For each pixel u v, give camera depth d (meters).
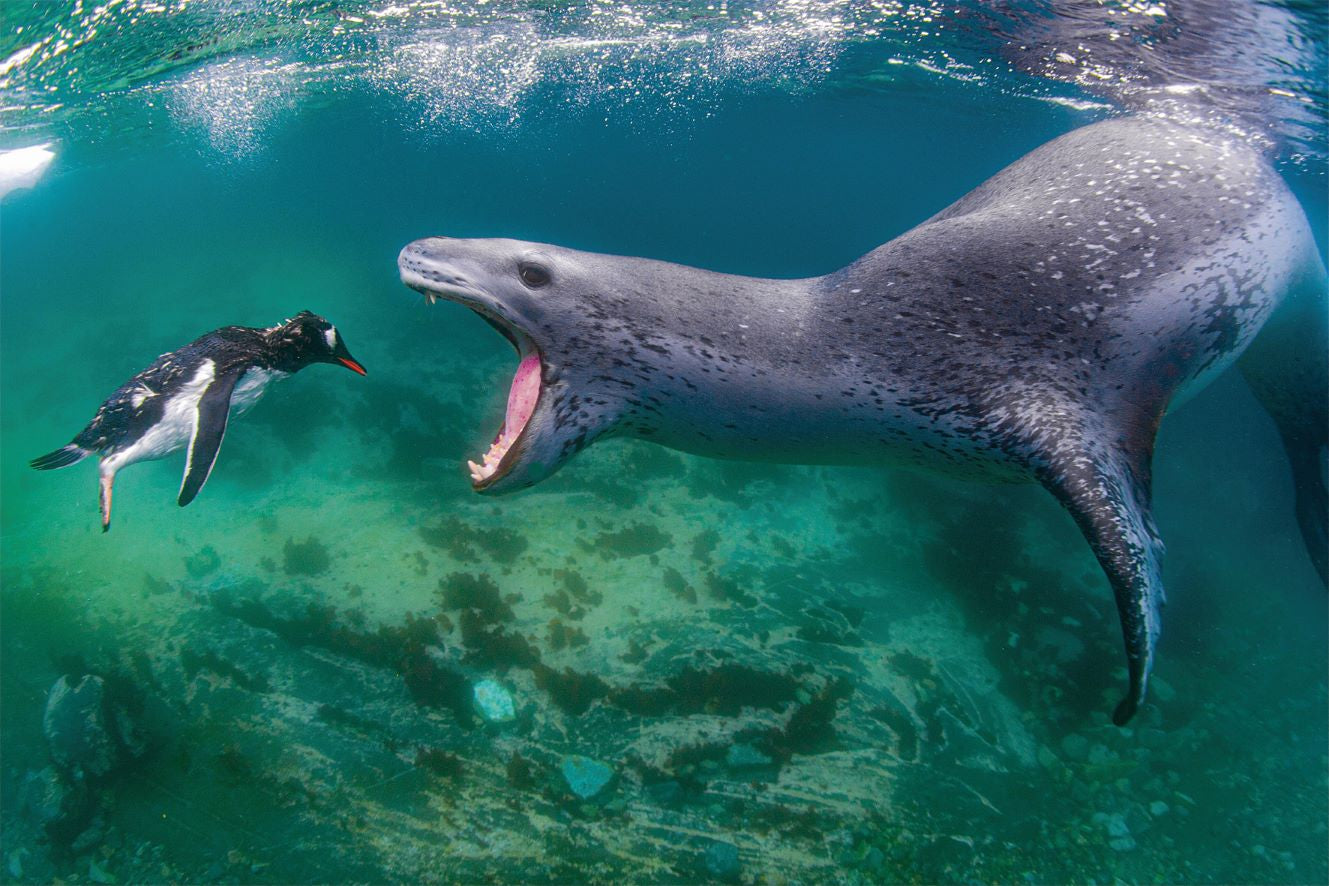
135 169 29.50
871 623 7.57
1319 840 5.34
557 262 2.82
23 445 13.14
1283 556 9.86
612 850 5.18
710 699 6.32
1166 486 11.92
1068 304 2.76
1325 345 4.02
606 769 5.66
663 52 14.77
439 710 6.28
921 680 6.81
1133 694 2.14
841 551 8.84
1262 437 13.77
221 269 29.36
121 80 12.23
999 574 8.35
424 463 10.21
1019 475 2.74
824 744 6.05
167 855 5.21
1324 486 4.16
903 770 5.86
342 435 11.20
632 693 6.31
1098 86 9.82
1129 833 5.34
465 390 12.87
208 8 9.06
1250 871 5.10
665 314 2.81
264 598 7.82
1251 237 3.09
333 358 3.39
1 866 5.21
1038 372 2.71
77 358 17.27
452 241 2.80
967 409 2.71
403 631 7.09
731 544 8.78
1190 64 7.92
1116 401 2.76
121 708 6.15
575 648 7.04
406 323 16.94
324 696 6.44
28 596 8.31
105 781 5.66
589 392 2.85
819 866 5.07
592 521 9.08
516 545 8.49
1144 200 2.98
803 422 2.87
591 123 29.56
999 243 2.87
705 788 5.61
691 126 31.42
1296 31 6.58
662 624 7.38
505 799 5.52
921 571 8.50
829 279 3.04
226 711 6.34
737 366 2.79
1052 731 6.32
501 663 6.75
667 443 3.13
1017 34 8.89
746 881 4.97
